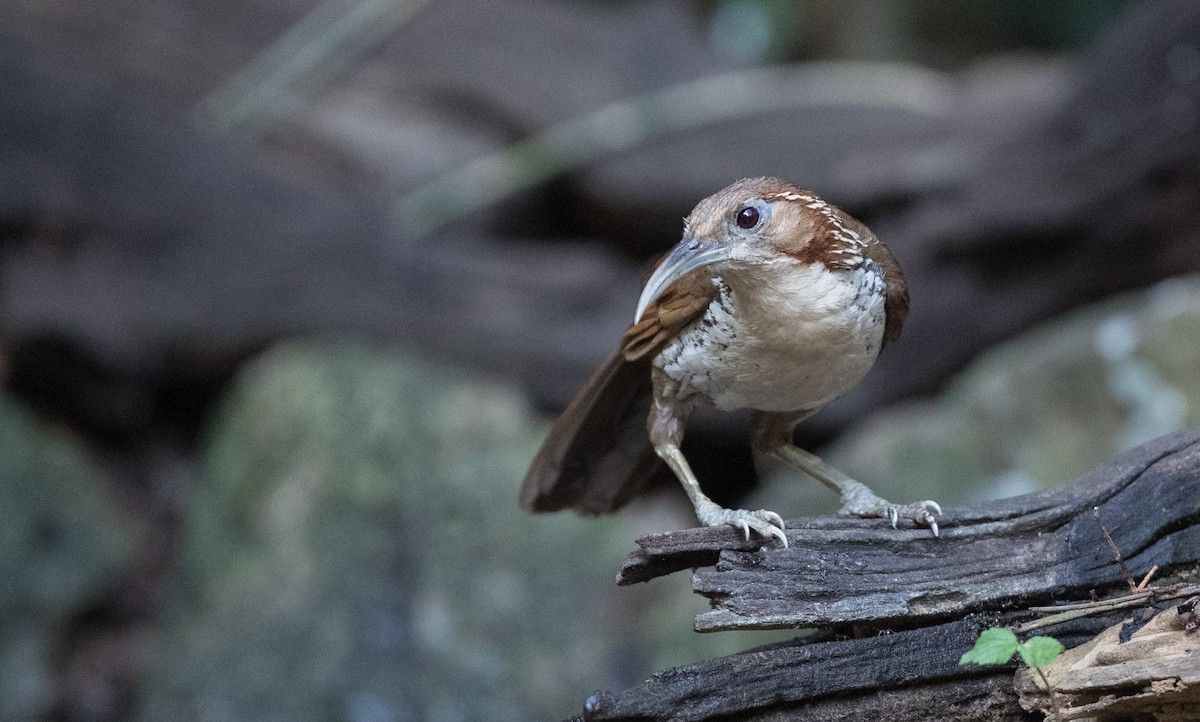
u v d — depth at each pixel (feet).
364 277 44.62
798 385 19.24
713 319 18.79
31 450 40.98
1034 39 65.51
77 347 42.55
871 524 17.81
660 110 48.37
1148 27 37.99
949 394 42.09
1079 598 17.03
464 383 40.60
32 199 42.32
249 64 48.78
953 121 44.70
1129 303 41.29
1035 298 41.52
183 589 38.93
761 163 45.96
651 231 48.29
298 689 35.01
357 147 48.70
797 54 65.41
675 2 53.52
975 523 17.63
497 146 49.83
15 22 46.06
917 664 16.61
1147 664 14.93
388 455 38.50
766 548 17.42
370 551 36.96
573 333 44.75
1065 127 39.68
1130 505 17.04
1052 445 38.09
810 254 17.99
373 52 49.96
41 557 39.63
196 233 43.98
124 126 44.09
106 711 38.17
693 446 43.65
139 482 44.29
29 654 37.99
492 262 45.68
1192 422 37.47
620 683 35.68
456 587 36.50
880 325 18.99
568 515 38.22
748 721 16.66
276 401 40.04
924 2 65.87
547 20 51.11
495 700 34.99
